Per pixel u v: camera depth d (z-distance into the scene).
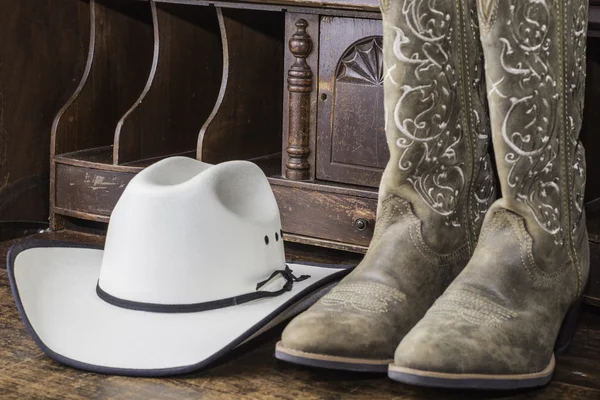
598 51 2.11
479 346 1.35
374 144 2.00
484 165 1.63
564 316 1.50
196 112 2.53
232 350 1.50
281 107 2.48
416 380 1.33
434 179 1.54
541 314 1.44
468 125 1.57
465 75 1.56
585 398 1.43
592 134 2.15
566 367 1.56
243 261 1.56
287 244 2.26
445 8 1.50
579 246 1.53
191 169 1.70
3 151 2.34
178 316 1.53
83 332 1.50
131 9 2.53
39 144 2.44
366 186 2.03
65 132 2.39
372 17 1.93
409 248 1.53
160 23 2.35
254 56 2.32
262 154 2.42
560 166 1.47
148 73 2.63
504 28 1.36
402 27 1.49
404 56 1.49
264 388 1.45
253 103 2.35
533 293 1.45
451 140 1.55
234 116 2.29
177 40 2.41
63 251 1.78
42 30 2.40
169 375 1.44
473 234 1.61
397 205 1.55
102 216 2.32
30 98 2.39
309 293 1.58
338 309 1.46
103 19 2.45
